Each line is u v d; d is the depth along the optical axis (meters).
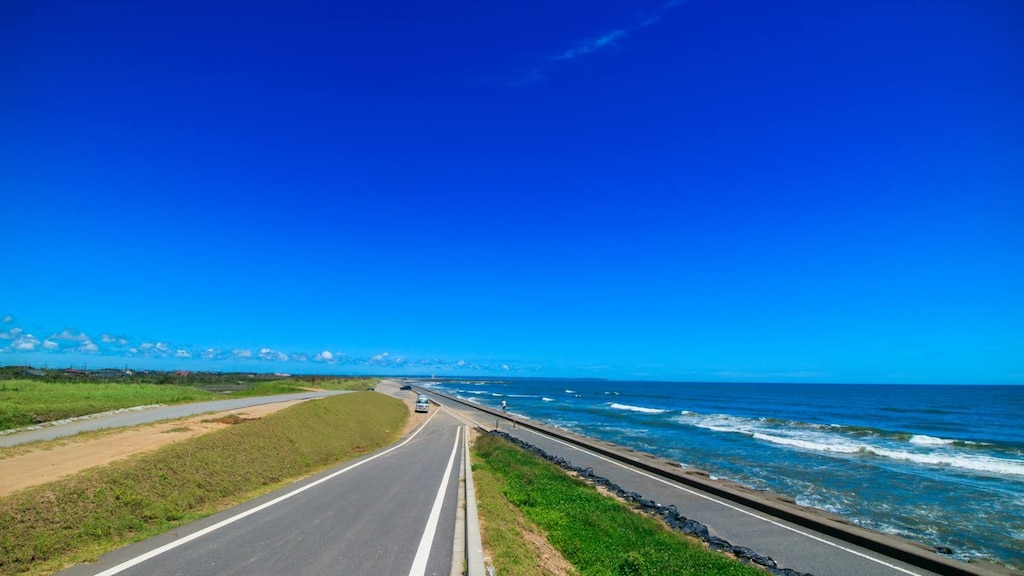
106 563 6.55
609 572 7.77
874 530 15.61
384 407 48.12
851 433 41.06
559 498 12.95
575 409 69.56
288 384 67.00
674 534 11.41
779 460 27.91
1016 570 12.39
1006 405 82.69
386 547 7.69
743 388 192.38
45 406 22.09
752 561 10.88
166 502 9.54
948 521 16.66
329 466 17.22
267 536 8.04
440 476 15.47
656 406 79.00
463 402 75.12
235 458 13.41
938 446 33.91
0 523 6.89
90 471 9.76
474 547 7.47
